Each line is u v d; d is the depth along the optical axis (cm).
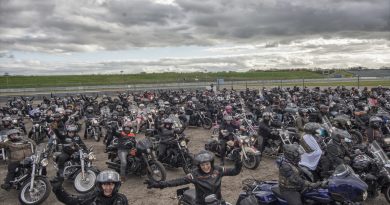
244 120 1417
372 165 781
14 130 879
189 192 610
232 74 12200
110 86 6331
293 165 598
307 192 608
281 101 2173
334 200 601
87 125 1758
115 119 1669
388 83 6222
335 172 643
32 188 800
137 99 2906
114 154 1059
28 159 848
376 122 1090
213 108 2069
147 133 1316
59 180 466
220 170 553
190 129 1997
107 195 462
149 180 549
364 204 800
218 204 505
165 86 6241
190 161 1060
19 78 10506
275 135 1191
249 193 626
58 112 1566
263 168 1130
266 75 11869
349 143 880
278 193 605
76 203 462
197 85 6334
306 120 1395
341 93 2739
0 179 1076
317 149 775
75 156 927
